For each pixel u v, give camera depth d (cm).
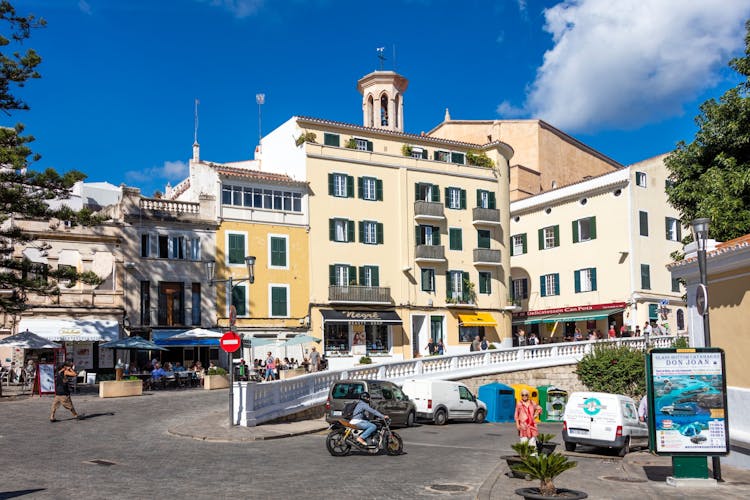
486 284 5525
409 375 3300
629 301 5209
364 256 5038
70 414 2483
